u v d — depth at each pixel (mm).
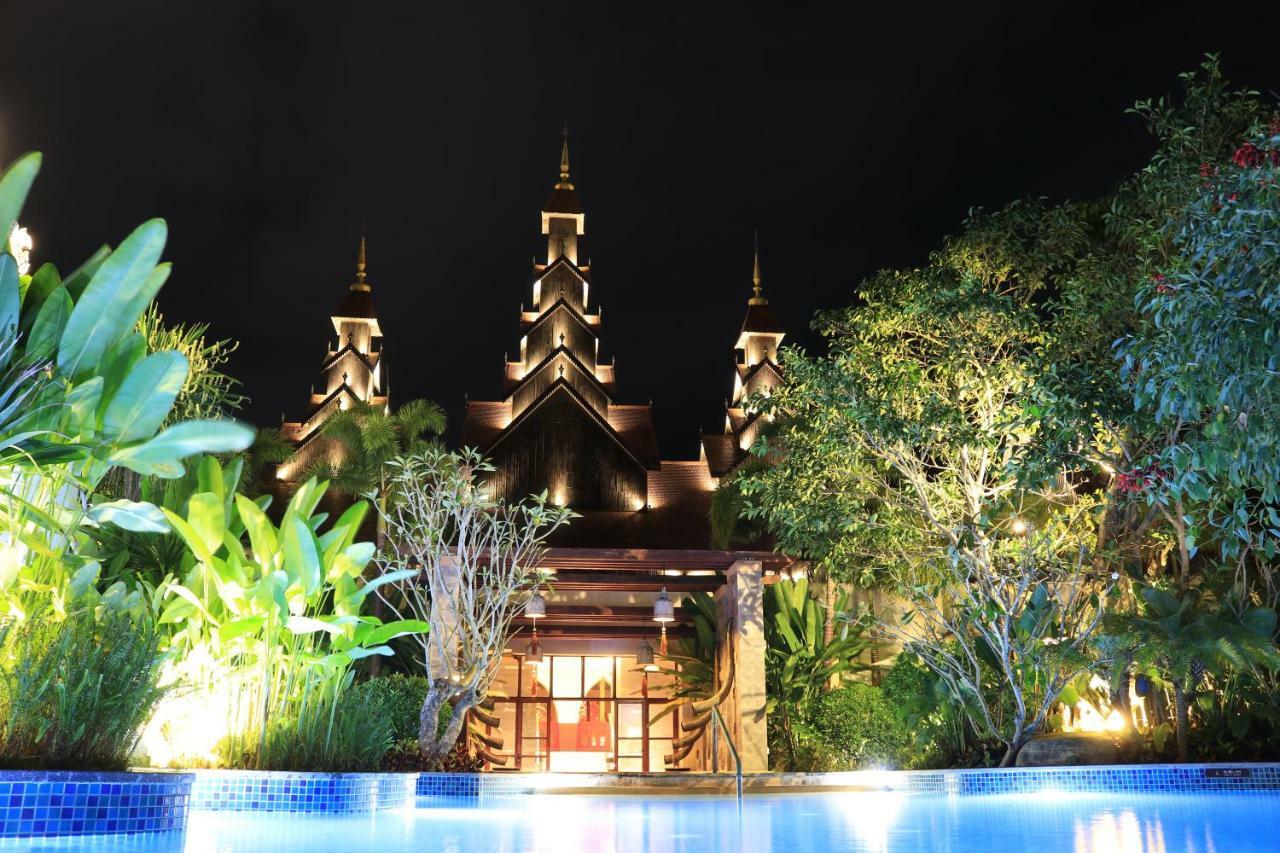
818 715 17562
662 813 9336
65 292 7422
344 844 6168
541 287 39094
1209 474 6973
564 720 24219
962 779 12023
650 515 33031
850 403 13211
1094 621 12977
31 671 5809
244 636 9602
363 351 42125
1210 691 13336
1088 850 6031
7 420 6996
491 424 35562
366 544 10820
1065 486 14703
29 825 5379
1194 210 6500
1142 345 7027
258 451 24922
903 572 15383
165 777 6055
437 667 13328
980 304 12906
